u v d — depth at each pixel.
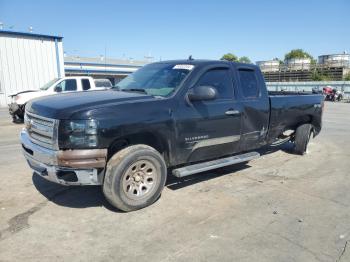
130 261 3.07
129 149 3.98
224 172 5.86
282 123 6.33
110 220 3.88
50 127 3.74
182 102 4.49
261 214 4.12
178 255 3.17
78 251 3.22
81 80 14.26
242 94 5.39
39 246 3.30
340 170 6.10
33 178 5.33
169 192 4.80
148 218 3.94
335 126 12.53
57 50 22.06
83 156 3.65
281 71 54.66
